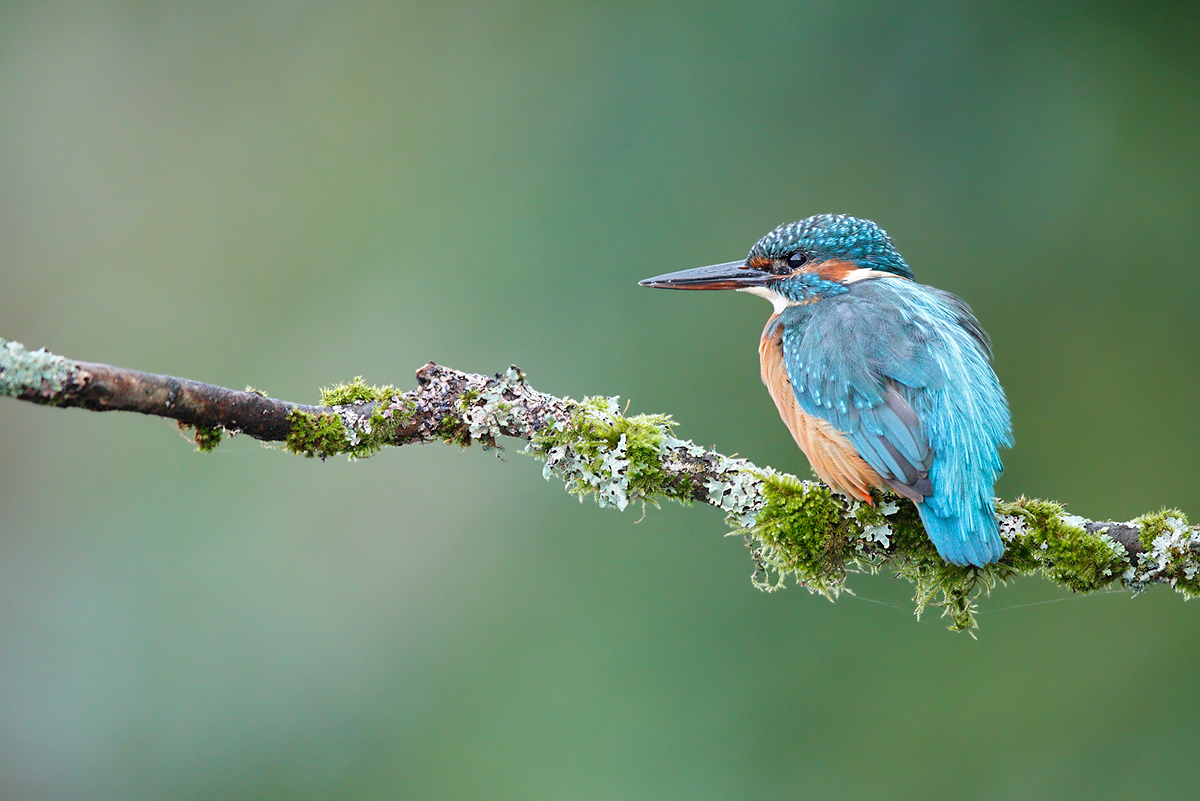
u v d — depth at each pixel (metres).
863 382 6.41
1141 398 11.31
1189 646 10.00
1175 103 11.74
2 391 4.80
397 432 6.05
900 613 10.47
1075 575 6.14
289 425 5.75
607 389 11.62
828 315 6.93
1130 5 11.95
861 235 8.00
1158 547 6.00
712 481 6.34
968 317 7.41
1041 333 11.66
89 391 5.01
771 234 8.24
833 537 6.36
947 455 6.05
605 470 6.25
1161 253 11.53
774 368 7.27
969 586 6.39
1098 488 11.22
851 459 6.38
